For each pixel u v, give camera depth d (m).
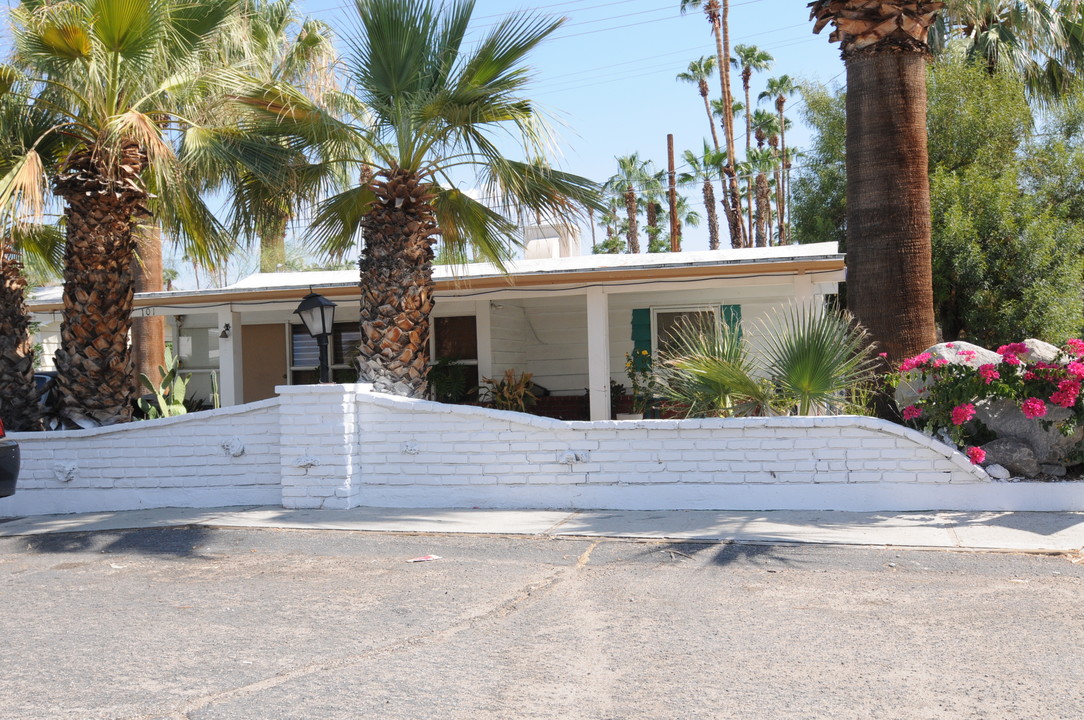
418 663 4.39
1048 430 7.48
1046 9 20.41
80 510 9.49
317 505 8.62
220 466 9.22
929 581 5.56
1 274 10.26
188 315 17.25
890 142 8.95
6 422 10.20
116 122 8.91
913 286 8.88
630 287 12.87
